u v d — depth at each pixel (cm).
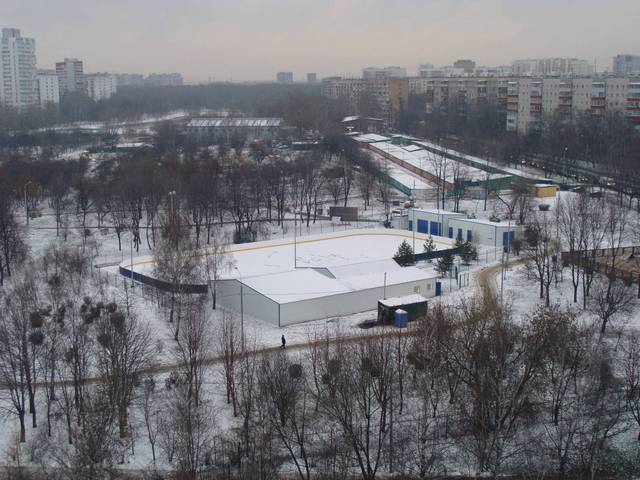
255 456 7838
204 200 18212
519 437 8075
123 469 7769
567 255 13588
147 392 8769
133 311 11662
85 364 9181
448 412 8619
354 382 8506
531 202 18438
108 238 17875
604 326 10388
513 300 11806
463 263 14500
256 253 14912
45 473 7481
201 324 10025
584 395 8306
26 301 10862
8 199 18250
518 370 8969
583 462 7488
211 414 8662
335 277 12850
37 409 8938
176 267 12231
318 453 7969
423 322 9894
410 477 7575
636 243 15062
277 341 10675
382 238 16175
